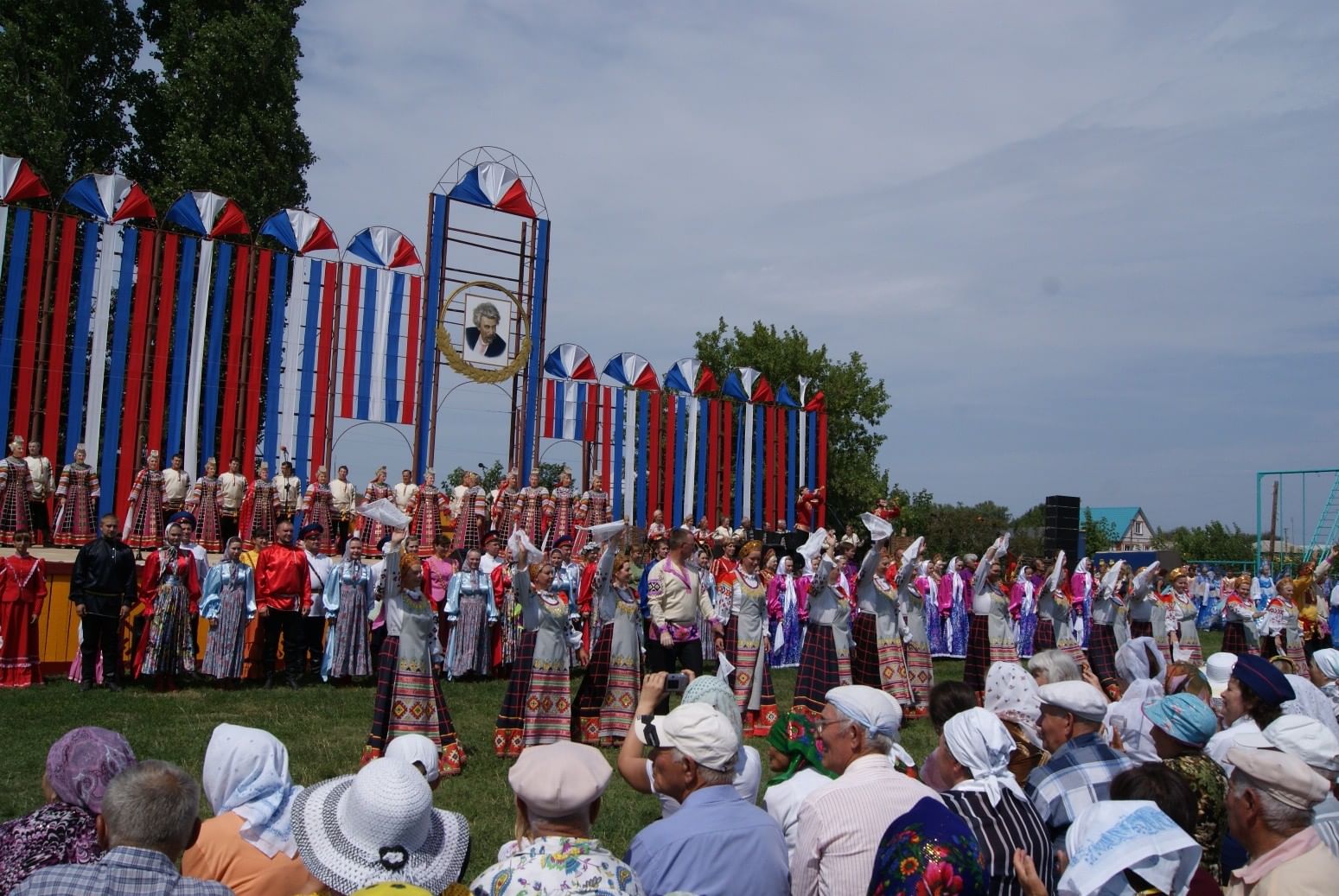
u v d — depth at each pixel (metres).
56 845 3.57
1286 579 20.83
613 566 10.81
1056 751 4.83
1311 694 6.32
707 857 3.62
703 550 18.02
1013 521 55.16
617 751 10.22
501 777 9.08
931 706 5.21
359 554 14.39
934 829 3.49
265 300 20.97
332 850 3.60
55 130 25.84
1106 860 3.49
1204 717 4.91
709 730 3.85
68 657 13.68
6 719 10.57
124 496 19.50
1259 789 3.78
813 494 19.86
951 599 20.92
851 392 41.97
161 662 12.84
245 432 20.70
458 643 15.06
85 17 28.48
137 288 19.89
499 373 23.22
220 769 4.08
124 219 19.67
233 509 19.73
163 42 28.73
